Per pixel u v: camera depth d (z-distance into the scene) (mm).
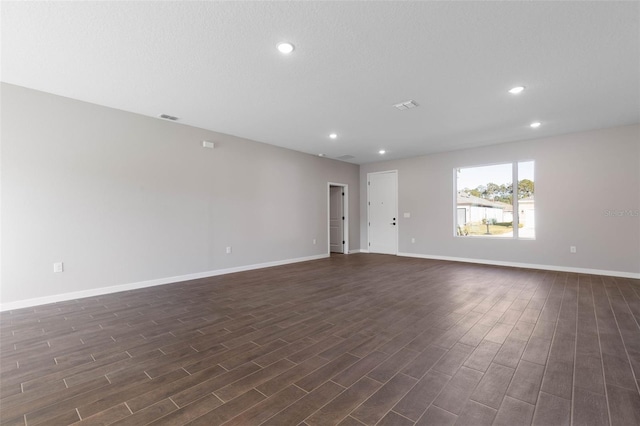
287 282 4668
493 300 3641
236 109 4113
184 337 2611
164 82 3285
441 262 6504
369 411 1613
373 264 6328
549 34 2402
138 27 2307
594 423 1511
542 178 5598
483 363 2121
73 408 1652
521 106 3994
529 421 1527
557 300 3621
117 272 4105
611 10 2111
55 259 3631
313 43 2537
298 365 2117
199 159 4988
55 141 3631
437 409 1628
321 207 7309
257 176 5887
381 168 8031
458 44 2551
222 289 4238
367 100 3791
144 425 1510
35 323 2939
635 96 3648
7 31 2336
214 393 1787
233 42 2521
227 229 5383
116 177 4102
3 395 1774
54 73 3078
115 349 2381
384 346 2408
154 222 4461
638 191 4773
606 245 5027
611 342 2438
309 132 5242
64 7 2061
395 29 2344
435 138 5633
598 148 5070
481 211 6496
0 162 3305
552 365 2084
